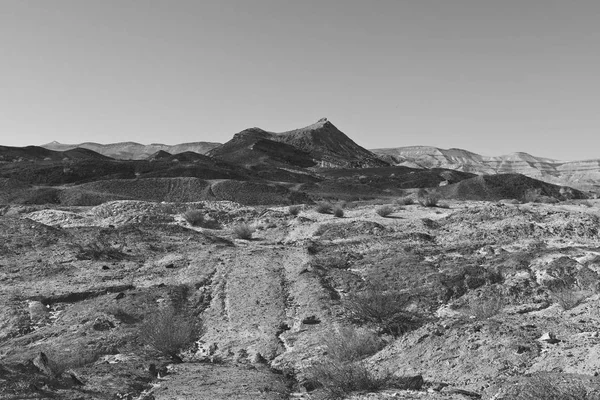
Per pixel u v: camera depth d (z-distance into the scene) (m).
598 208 39.09
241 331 16.84
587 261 20.14
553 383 7.71
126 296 19.83
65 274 23.50
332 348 13.49
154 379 11.98
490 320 11.98
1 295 20.30
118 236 30.44
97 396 9.73
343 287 20.91
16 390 9.39
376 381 9.98
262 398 9.90
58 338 16.30
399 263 22.94
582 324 10.95
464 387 9.22
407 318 16.48
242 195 74.62
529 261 21.22
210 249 28.78
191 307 19.42
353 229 33.31
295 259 25.91
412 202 47.84
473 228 32.19
